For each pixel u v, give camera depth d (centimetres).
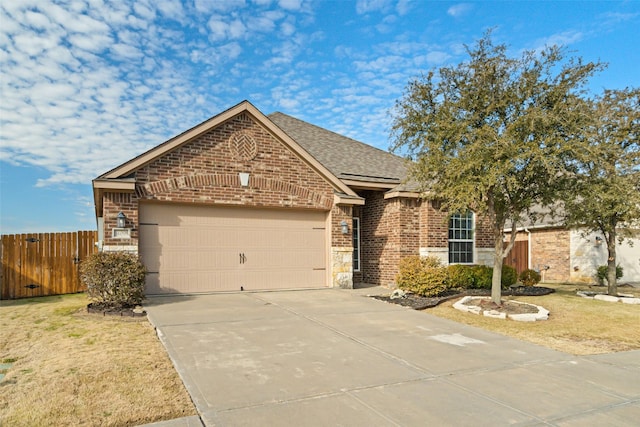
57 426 399
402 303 1131
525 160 984
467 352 702
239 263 1252
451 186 1037
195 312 927
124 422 410
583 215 1318
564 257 2111
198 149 1189
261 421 420
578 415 460
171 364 589
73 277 1370
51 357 616
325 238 1395
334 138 1922
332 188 1398
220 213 1234
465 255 1645
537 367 634
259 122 1274
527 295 1399
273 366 592
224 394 486
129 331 775
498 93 1029
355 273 1662
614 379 588
